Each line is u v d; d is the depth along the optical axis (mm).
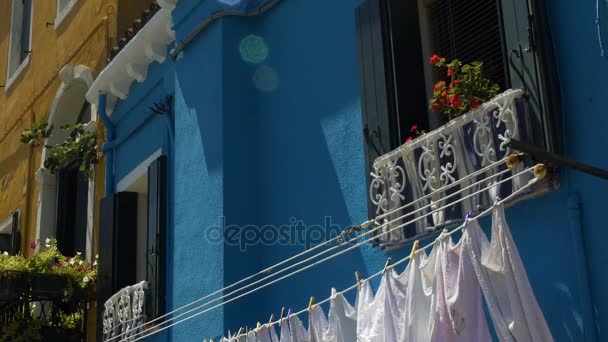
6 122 15969
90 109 13602
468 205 5867
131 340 9414
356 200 7055
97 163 12070
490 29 6590
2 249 15414
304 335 6090
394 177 6520
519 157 4930
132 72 10672
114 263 10594
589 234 5188
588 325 5070
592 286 5121
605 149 5195
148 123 10680
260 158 8156
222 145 8102
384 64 6898
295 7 8125
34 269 10773
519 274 4488
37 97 14672
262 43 8445
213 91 8391
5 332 10781
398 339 5121
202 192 8289
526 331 4418
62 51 13867
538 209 5520
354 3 7469
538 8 5605
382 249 6598
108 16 12438
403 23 7023
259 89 8336
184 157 8734
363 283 5555
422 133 6531
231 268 7793
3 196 15656
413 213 5723
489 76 6516
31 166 14414
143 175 10547
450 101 6078
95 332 10945
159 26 10000
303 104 7812
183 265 8430
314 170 7543
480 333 4602
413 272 5016
